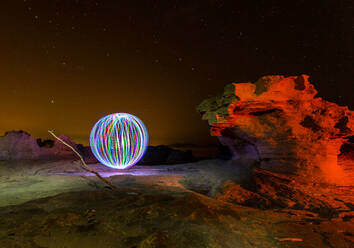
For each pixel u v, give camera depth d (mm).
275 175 10180
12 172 12664
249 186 9828
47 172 13102
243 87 9672
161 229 4258
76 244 3709
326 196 8664
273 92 9766
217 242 3881
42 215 4820
